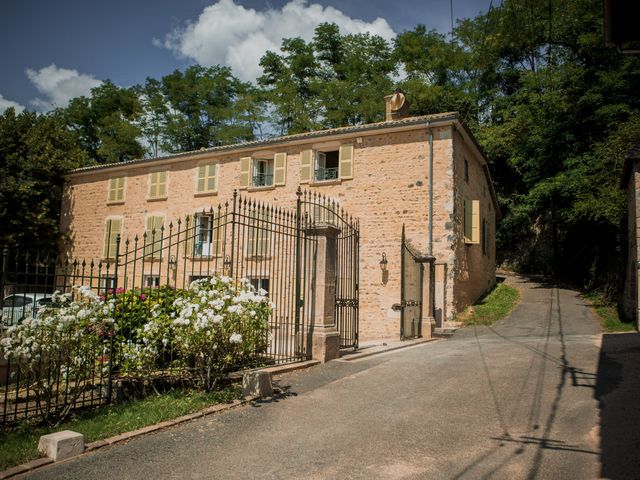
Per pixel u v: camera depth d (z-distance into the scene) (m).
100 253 20.98
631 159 12.13
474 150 17.38
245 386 6.34
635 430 4.68
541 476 3.83
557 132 20.75
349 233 11.19
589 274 20.20
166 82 35.44
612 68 19.53
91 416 5.53
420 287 13.63
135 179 20.70
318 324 8.49
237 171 18.39
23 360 5.31
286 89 31.59
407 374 7.56
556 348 9.28
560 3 21.25
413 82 28.11
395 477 3.91
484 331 12.87
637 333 10.96
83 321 5.56
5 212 21.11
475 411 5.58
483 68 27.95
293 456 4.39
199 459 4.33
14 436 4.75
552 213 24.59
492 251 21.56
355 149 16.11
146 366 6.50
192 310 6.11
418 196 14.88
